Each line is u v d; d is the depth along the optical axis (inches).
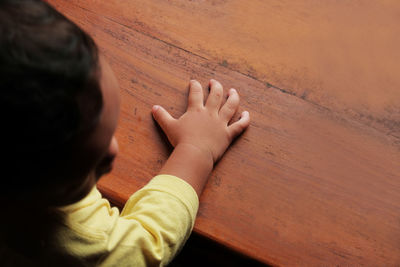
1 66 17.8
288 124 28.2
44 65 18.2
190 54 29.0
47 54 18.3
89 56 19.5
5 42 17.9
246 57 29.1
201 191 27.0
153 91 28.3
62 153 19.7
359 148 28.0
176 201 25.9
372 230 27.1
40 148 19.3
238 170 27.4
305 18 30.0
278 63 29.1
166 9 29.7
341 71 29.1
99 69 20.0
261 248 26.6
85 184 22.0
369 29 29.9
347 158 27.9
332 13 30.1
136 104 28.1
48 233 23.1
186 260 36.3
